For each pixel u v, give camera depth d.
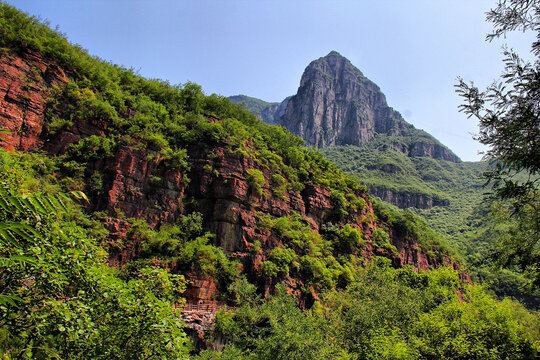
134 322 11.05
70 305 10.44
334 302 42.88
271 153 63.25
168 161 50.50
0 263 4.12
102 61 60.12
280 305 35.00
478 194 190.75
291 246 54.28
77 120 45.53
